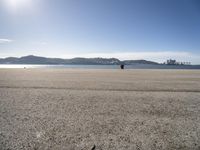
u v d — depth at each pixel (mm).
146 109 10094
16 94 14195
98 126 7516
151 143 6105
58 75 33531
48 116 8711
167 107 10594
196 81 23781
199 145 5984
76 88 17141
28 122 7898
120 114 9133
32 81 22891
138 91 15727
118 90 16156
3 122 7871
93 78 27312
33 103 11281
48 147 5730
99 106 10602
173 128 7418
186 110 10039
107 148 5746
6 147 5703
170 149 5734
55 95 13820
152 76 31875
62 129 7164
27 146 5781
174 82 22484
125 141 6230
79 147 5762
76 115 8898
